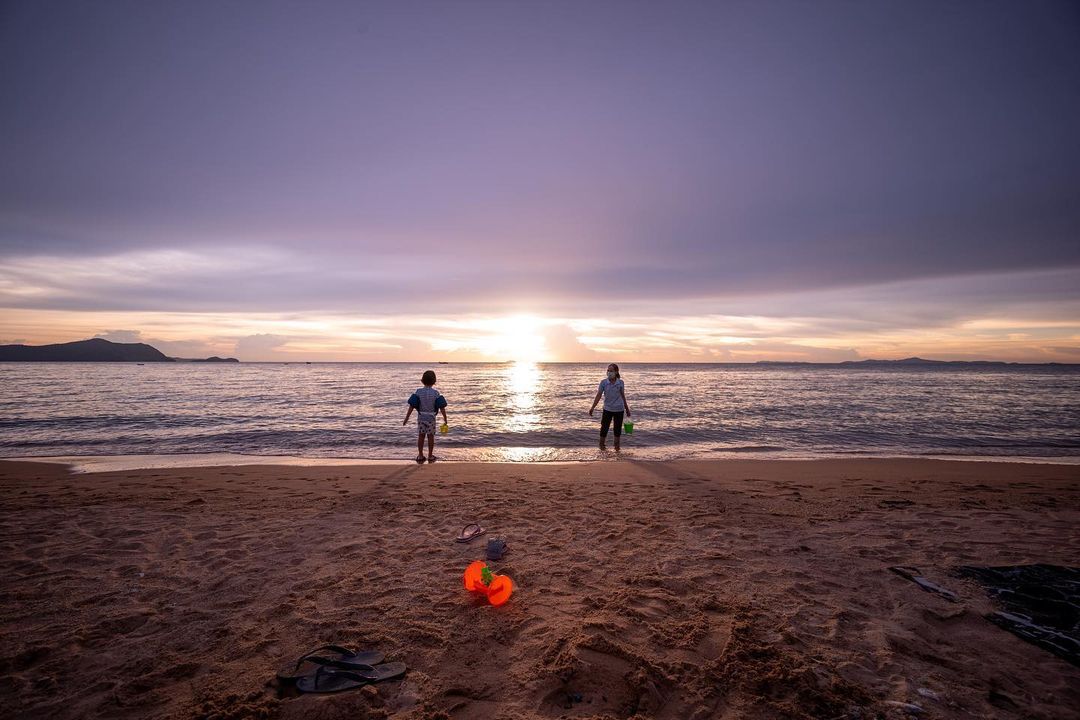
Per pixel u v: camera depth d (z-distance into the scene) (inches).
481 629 119.3
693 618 124.3
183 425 604.1
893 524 207.6
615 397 422.3
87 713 89.3
